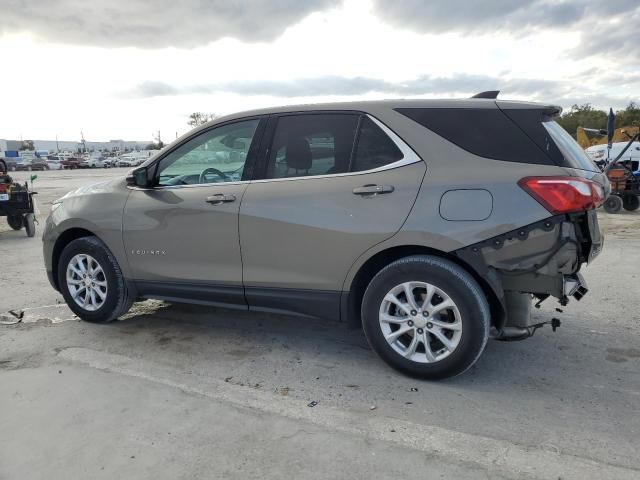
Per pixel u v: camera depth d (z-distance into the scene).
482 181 3.27
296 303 3.86
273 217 3.80
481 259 3.27
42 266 7.47
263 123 4.02
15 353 4.11
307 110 3.88
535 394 3.36
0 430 2.98
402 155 3.52
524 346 4.17
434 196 3.36
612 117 14.47
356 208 3.55
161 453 2.74
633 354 3.99
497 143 3.37
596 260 7.26
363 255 3.55
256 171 3.98
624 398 3.29
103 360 3.97
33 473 2.59
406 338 3.68
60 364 3.90
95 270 4.69
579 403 3.24
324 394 3.39
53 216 4.90
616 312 4.97
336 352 4.12
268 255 3.87
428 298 3.41
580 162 3.43
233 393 3.41
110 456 2.72
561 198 3.12
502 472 2.54
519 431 2.91
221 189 4.06
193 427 2.99
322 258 3.68
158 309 5.30
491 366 3.80
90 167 72.88
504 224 3.20
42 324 4.82
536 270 3.21
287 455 2.71
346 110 3.75
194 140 4.28
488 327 3.34
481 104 3.49
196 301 4.31
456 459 2.65
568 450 2.72
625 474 2.51
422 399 3.31
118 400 3.32
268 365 3.88
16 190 10.29
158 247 4.33
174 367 3.84
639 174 14.00
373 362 3.92
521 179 3.21
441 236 3.32
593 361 3.87
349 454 2.71
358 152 3.66
